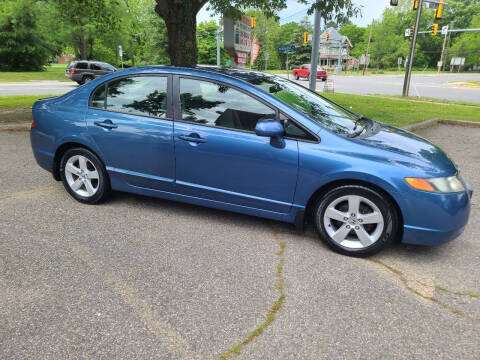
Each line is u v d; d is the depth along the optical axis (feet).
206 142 11.41
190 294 8.68
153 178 12.55
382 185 9.77
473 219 13.55
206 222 12.60
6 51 133.49
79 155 13.43
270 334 7.47
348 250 10.54
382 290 9.04
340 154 10.18
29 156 20.06
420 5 53.26
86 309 8.06
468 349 7.20
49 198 14.28
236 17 31.78
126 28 124.77
